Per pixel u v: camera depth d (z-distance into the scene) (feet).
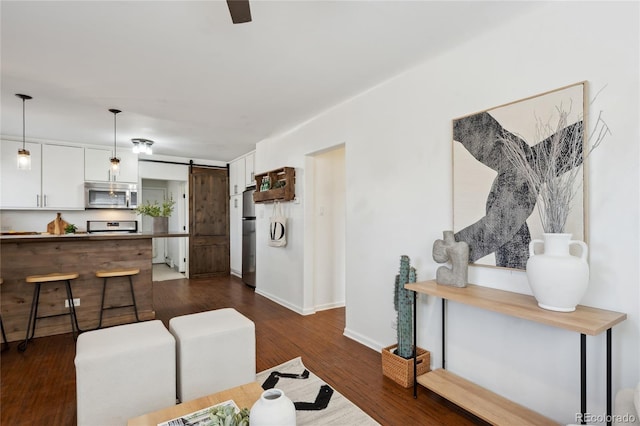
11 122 13.20
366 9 6.05
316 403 6.91
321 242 13.92
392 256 9.17
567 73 5.68
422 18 6.33
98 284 11.92
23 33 6.82
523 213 6.24
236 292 17.03
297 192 13.74
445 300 7.71
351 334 10.59
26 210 16.38
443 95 7.78
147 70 8.59
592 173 5.41
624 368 5.11
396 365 7.75
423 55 7.80
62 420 6.37
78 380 5.49
